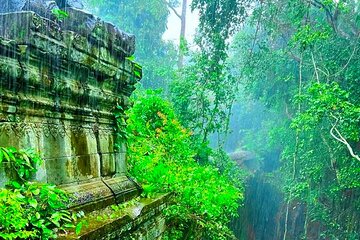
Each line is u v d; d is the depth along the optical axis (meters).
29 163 3.34
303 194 14.68
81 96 4.25
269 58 15.86
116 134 5.19
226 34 14.55
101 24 4.51
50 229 3.38
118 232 4.22
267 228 19.67
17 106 3.33
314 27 13.98
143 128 9.02
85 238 3.51
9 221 2.95
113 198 4.62
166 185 6.90
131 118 8.52
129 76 5.40
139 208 4.91
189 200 7.28
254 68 16.28
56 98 3.86
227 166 13.84
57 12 3.98
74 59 4.04
